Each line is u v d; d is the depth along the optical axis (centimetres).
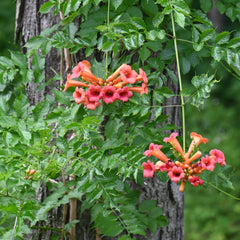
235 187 373
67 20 341
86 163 308
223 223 778
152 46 335
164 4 302
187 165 279
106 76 311
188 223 794
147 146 320
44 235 365
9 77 342
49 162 303
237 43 315
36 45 340
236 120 765
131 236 375
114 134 319
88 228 366
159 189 378
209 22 349
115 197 343
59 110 322
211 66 345
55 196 328
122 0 315
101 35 339
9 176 300
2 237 310
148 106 319
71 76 298
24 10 383
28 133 294
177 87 372
